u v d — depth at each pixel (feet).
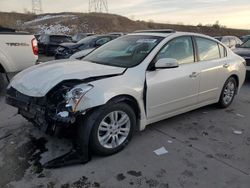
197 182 11.14
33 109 12.07
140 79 13.47
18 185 10.63
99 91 11.86
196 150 13.65
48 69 13.48
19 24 206.39
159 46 14.82
